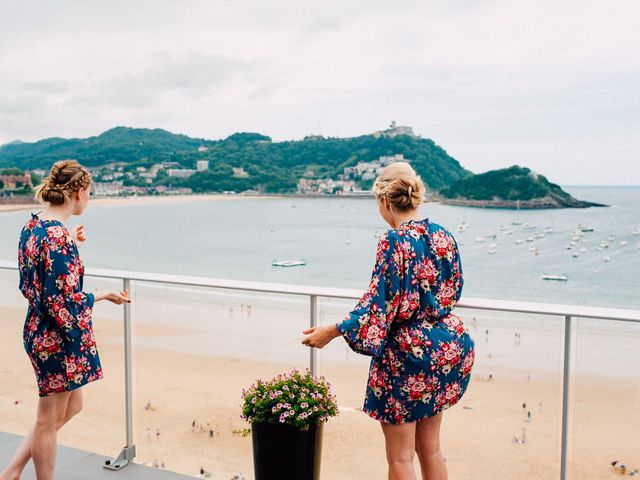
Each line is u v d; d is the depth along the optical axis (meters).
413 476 2.23
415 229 2.17
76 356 2.50
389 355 2.16
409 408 2.15
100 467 3.12
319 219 89.88
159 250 75.69
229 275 65.00
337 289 2.81
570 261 62.78
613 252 64.75
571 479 2.52
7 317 3.46
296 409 2.54
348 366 2.77
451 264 2.20
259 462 2.67
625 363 2.40
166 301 3.11
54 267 2.36
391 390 2.16
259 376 2.96
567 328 2.45
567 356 2.46
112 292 2.79
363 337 2.10
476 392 2.59
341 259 68.31
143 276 3.16
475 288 58.06
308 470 2.63
